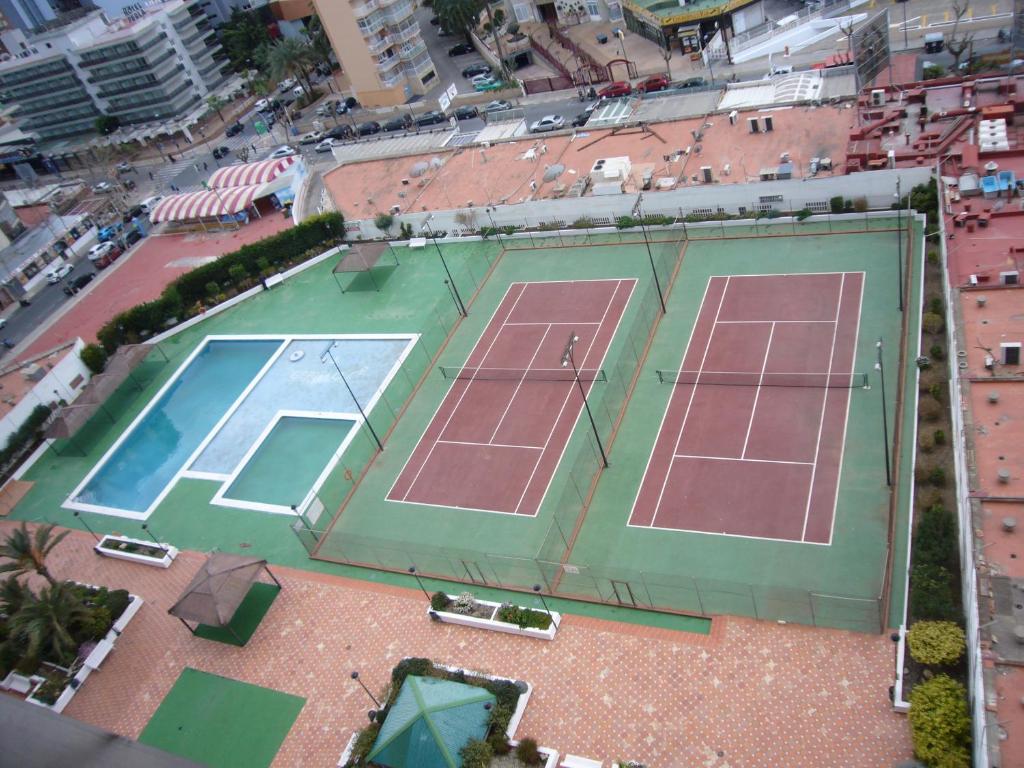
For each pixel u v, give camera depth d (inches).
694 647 1439.5
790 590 1416.1
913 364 1815.9
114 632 1822.1
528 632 1536.7
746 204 2445.9
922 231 2151.8
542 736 1378.0
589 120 3245.6
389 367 2432.3
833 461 1685.5
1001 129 2148.1
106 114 5762.8
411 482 1998.0
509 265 2682.1
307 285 3004.4
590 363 2153.1
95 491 2363.4
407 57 4532.5
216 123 5610.2
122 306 3371.1
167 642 1781.5
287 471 2196.1
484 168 3184.1
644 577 1572.3
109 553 2053.4
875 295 2038.6
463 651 1563.7
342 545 1845.5
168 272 3528.5
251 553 1957.4
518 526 1793.8
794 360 1947.6
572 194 2714.1
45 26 5954.7
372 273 2913.4
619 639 1494.8
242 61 5846.5
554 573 1641.2
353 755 1412.4
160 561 1975.9
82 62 5502.0
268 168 3747.5
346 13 4362.7
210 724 1584.6
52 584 1802.4
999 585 1154.7
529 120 3683.6
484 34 4916.3
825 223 2333.9
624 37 4156.0
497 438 2032.5
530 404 2096.5
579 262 2568.9
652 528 1686.8
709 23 3688.5
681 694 1375.5
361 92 4699.8
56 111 5920.3
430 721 1327.5
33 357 2839.6
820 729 1264.8
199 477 2262.6
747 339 2053.4
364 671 1587.1
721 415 1876.2
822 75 2928.2
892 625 1362.0
